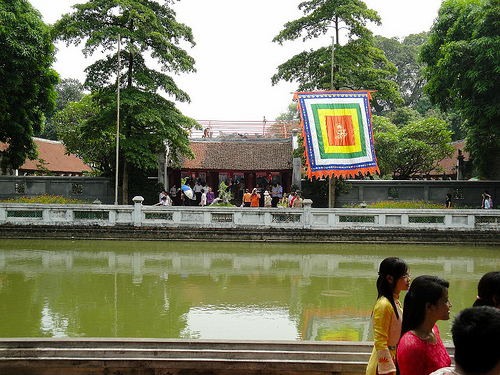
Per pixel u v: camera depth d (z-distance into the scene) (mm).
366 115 22703
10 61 24141
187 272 14750
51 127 45406
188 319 9539
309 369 6254
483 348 2535
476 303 4289
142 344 6625
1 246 19688
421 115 53844
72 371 6328
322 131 22547
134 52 25719
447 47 24281
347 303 11008
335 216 21688
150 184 29812
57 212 21859
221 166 32250
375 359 4465
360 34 26484
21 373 6328
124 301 10992
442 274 14617
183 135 27906
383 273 4676
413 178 37531
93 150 32688
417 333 3977
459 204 29641
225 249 19594
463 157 35031
